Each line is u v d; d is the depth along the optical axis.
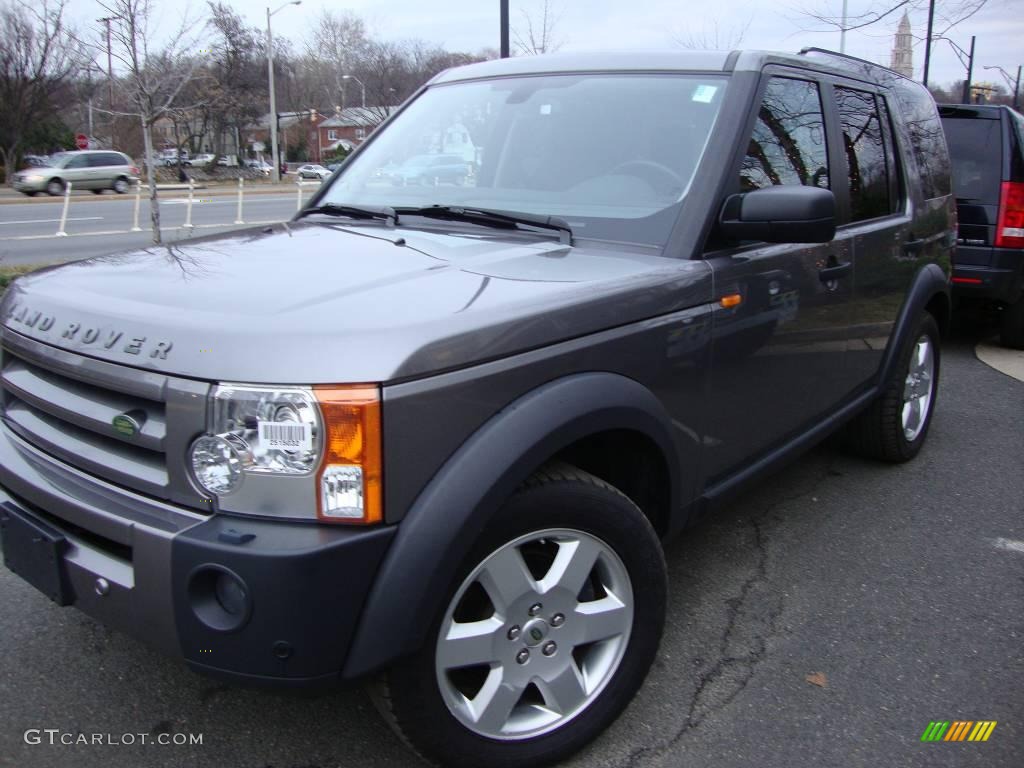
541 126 3.39
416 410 2.01
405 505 2.03
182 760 2.53
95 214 23.91
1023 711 2.80
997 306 8.45
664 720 2.73
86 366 2.21
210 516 2.02
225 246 2.93
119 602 2.11
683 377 2.74
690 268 2.77
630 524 2.50
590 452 2.74
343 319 2.06
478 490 2.08
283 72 61.41
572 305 2.37
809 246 3.39
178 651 2.03
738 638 3.19
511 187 3.28
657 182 3.02
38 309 2.47
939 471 4.85
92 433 2.30
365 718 2.72
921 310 4.56
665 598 2.67
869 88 4.23
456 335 2.09
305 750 2.57
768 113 3.24
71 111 45.66
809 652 3.11
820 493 4.53
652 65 3.41
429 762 2.29
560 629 2.43
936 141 5.04
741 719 2.74
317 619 1.95
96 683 2.86
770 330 3.16
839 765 2.54
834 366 3.77
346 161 3.91
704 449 2.93
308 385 1.94
